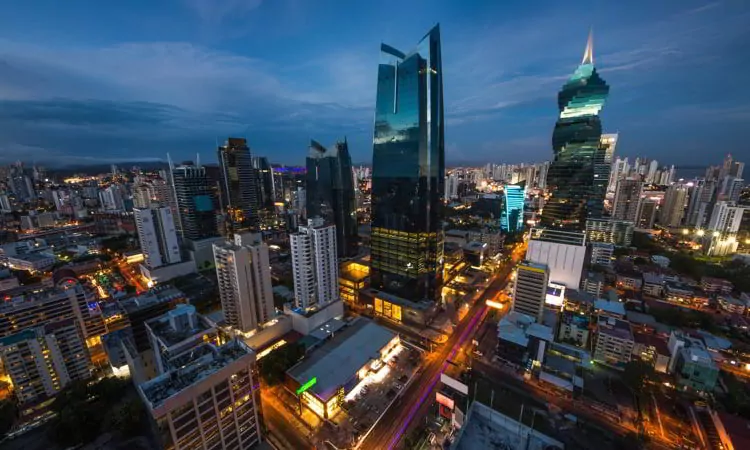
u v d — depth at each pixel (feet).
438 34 522.88
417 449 327.26
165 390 246.88
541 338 439.63
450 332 552.00
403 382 424.87
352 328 505.25
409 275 599.57
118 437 350.64
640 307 599.16
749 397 375.66
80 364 428.97
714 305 602.03
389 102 568.41
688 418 359.05
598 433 343.26
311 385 384.27
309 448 335.06
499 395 396.37
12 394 401.49
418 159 544.21
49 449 338.95
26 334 394.11
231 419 283.38
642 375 390.42
